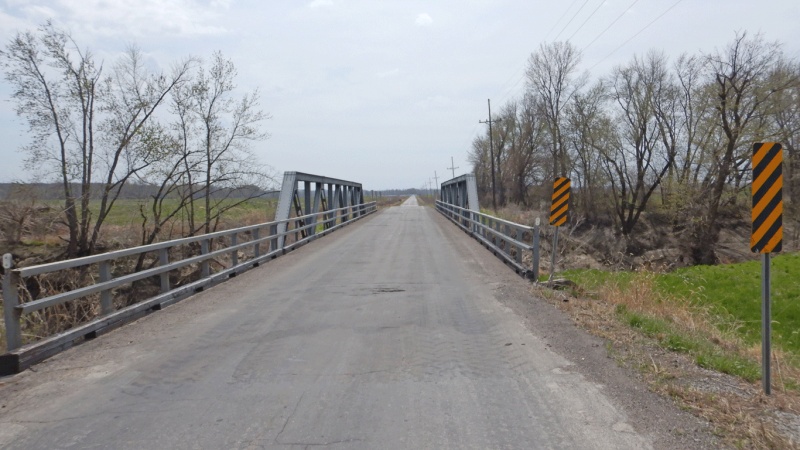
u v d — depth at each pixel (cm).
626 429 393
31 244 1947
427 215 4081
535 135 6078
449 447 367
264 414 428
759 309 1378
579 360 557
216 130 2317
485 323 727
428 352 595
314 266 1335
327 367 546
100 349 623
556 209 1003
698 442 373
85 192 1952
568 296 912
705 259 3441
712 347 655
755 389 483
